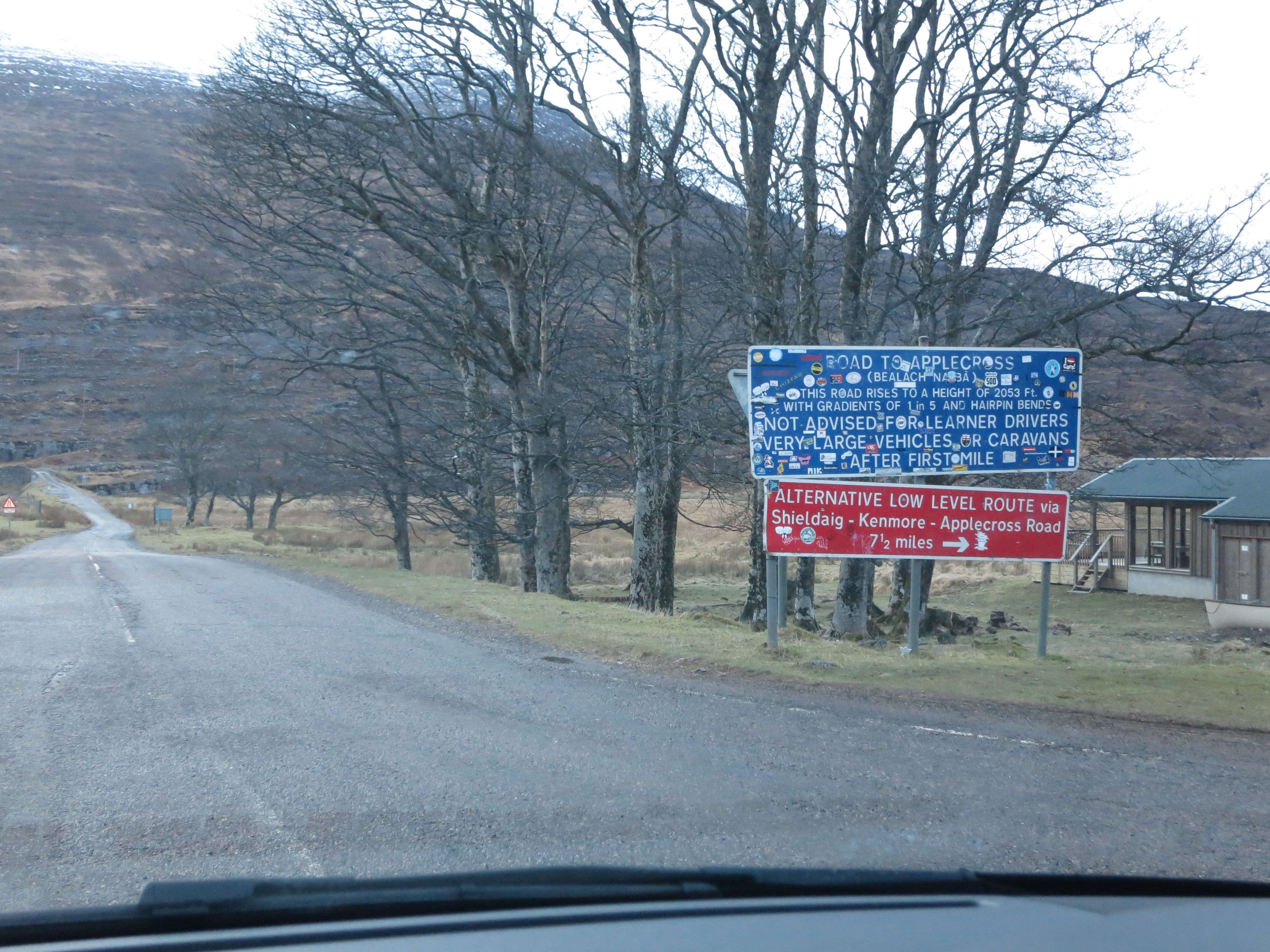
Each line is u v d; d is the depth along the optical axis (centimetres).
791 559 2498
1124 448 1895
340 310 2269
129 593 1969
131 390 11100
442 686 981
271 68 1903
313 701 909
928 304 1670
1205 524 3019
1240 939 287
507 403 2569
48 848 527
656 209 2275
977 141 1911
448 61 1977
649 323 2066
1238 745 769
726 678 1021
